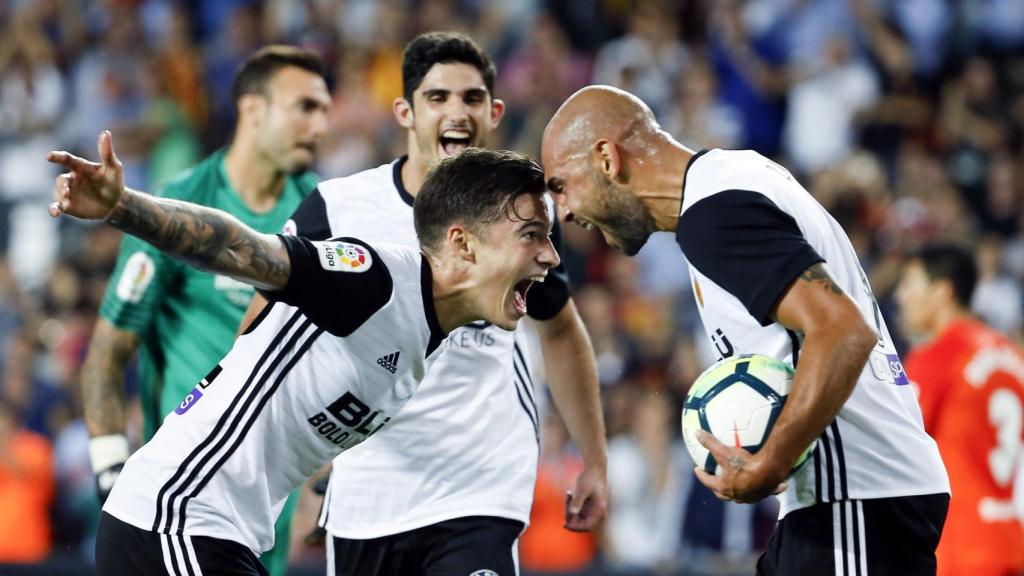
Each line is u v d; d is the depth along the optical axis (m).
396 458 9.80
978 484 12.62
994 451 12.66
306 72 12.38
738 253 7.64
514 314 8.21
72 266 23.64
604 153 8.49
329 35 29.56
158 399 12.00
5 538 18.64
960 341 12.86
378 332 7.87
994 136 27.30
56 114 29.03
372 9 29.70
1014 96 28.28
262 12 30.47
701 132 26.73
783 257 7.50
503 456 9.90
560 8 30.25
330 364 7.97
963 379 12.66
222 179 12.46
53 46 29.61
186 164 27.61
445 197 7.94
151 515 7.90
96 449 11.38
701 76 27.41
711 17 28.94
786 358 8.12
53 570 14.67
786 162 27.30
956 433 12.66
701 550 18.58
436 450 9.73
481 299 8.09
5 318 23.42
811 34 28.33
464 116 10.20
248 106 12.32
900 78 28.08
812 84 27.67
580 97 8.71
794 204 7.96
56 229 27.22
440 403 9.75
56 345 22.12
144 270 11.48
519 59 28.44
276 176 12.45
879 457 8.09
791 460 7.49
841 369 7.27
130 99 28.14
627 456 19.66
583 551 18.72
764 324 7.65
